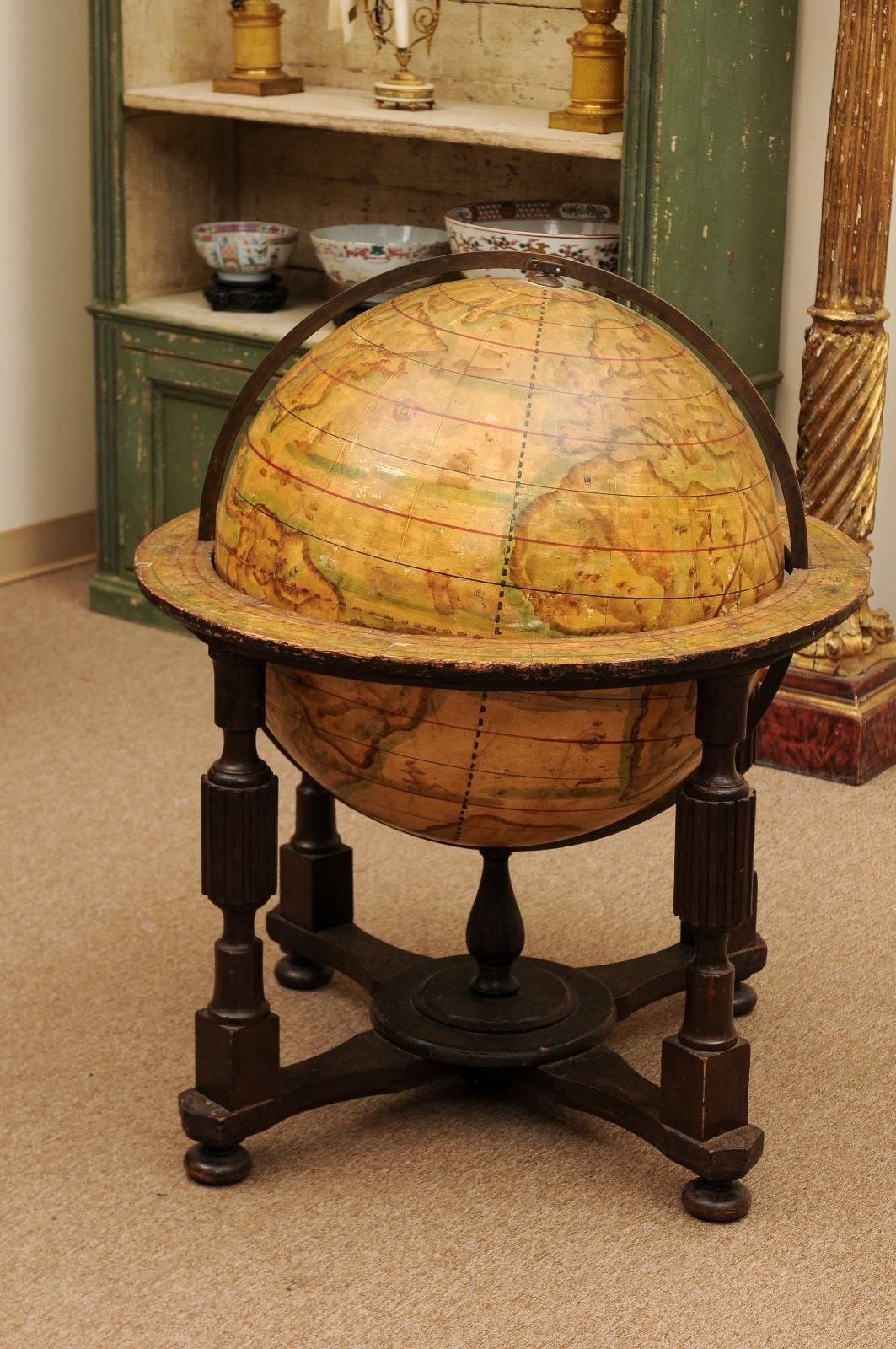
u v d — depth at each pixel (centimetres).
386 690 265
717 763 272
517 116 512
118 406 572
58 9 598
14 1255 279
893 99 433
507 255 280
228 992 291
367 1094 308
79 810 445
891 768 478
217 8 573
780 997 360
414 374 265
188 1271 276
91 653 556
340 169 588
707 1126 284
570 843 295
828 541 309
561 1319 265
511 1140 312
